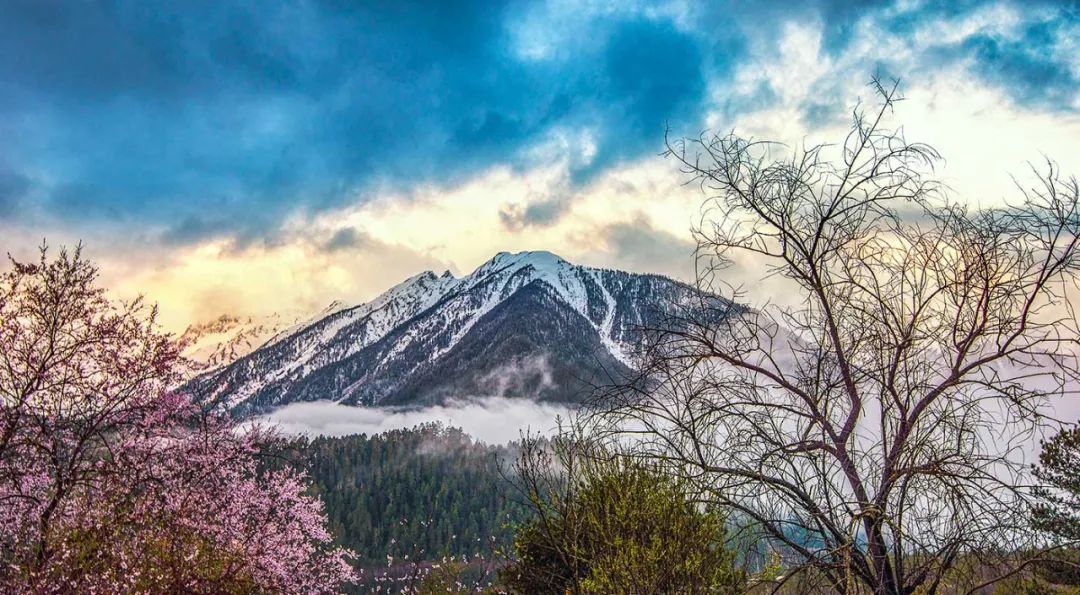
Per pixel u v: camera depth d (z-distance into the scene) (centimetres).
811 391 629
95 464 996
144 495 1020
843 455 604
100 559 876
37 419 967
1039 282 572
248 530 1282
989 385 571
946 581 585
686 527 711
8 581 845
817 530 601
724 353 633
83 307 1067
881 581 577
